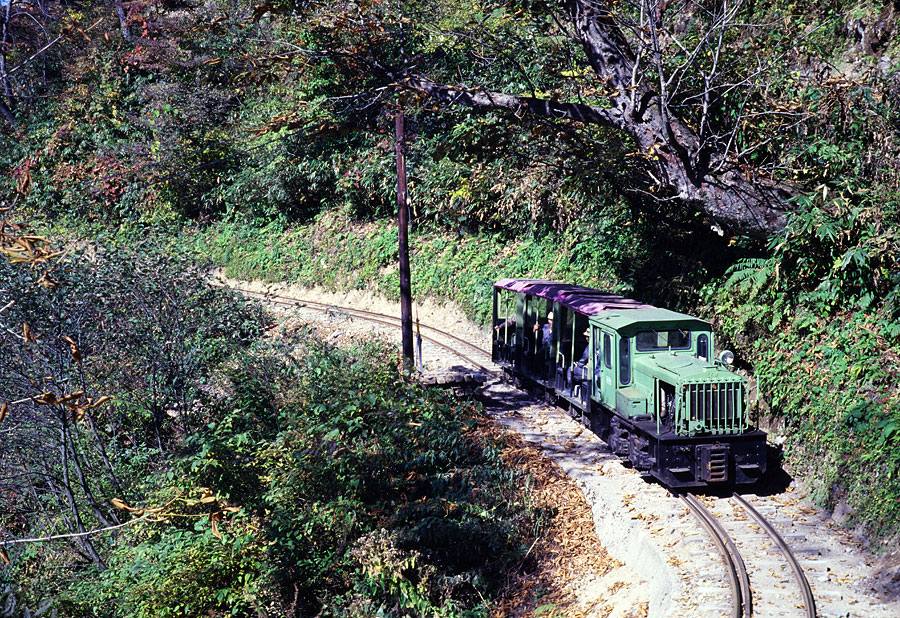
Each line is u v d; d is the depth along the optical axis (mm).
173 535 13086
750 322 15273
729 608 9242
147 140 39562
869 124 14828
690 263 18188
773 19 18812
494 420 16938
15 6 15797
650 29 14211
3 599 10336
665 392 13281
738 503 12578
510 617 11539
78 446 16469
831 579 10117
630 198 18984
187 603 11797
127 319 16844
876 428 11578
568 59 19500
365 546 12016
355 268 31219
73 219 39281
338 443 13625
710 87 15414
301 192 34938
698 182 14891
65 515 15070
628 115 14812
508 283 20344
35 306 14430
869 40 17812
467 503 13039
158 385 17219
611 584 11086
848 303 13758
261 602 11844
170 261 17906
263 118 35719
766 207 14633
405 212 18844
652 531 11461
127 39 43250
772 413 14359
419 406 15336
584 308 15891
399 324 26531
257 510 13695
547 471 14250
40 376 14617
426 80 15805
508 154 18969
